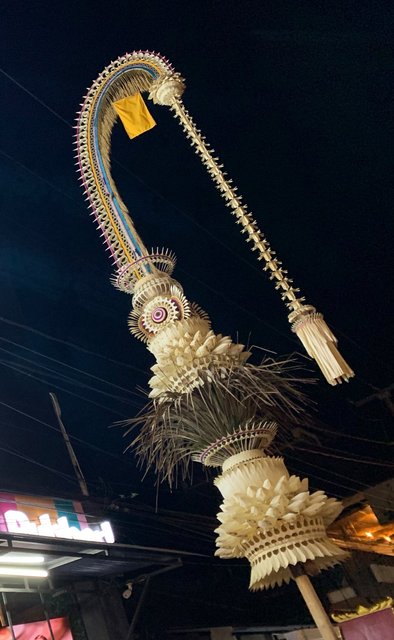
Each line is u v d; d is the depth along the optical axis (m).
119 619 9.30
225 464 2.74
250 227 3.27
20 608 8.30
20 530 7.55
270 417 3.06
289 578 2.62
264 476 2.66
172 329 3.10
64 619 8.57
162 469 3.08
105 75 3.93
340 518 16.14
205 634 11.70
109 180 3.71
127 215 3.63
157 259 3.42
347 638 3.17
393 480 16.31
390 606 3.12
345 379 2.85
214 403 2.84
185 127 3.70
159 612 11.20
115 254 3.56
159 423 3.01
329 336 2.90
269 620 12.95
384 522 16.23
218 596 12.65
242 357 3.02
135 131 3.93
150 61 3.93
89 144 3.79
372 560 14.88
